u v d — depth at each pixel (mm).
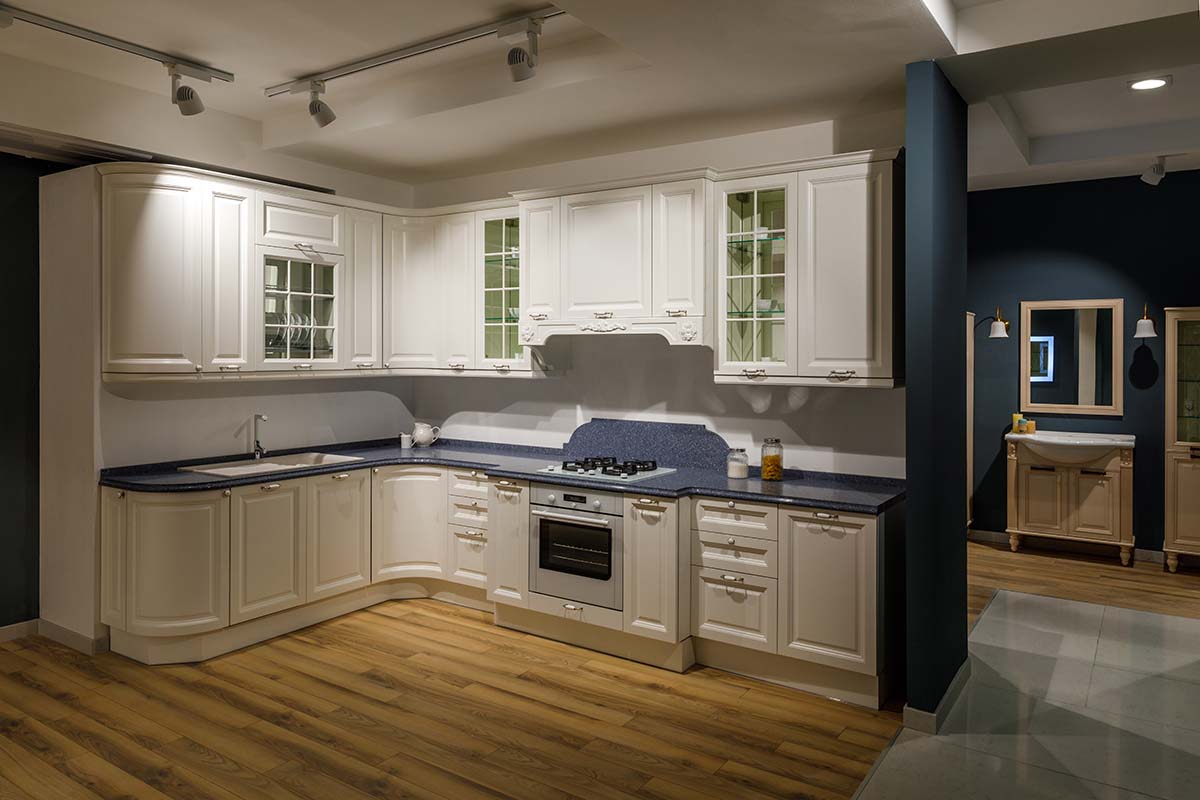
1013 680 3775
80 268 3988
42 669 3828
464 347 4977
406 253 5109
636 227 4121
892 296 3535
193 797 2744
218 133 4441
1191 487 5703
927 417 3146
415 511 4887
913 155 3160
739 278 3953
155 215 3941
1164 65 3172
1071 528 6098
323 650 4105
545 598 4223
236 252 4227
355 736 3184
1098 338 6148
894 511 3596
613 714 3391
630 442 4707
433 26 3363
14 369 4160
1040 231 6336
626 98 3729
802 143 4145
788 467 4195
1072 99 4473
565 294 4371
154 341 3947
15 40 3461
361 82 4016
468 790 2797
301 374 4547
